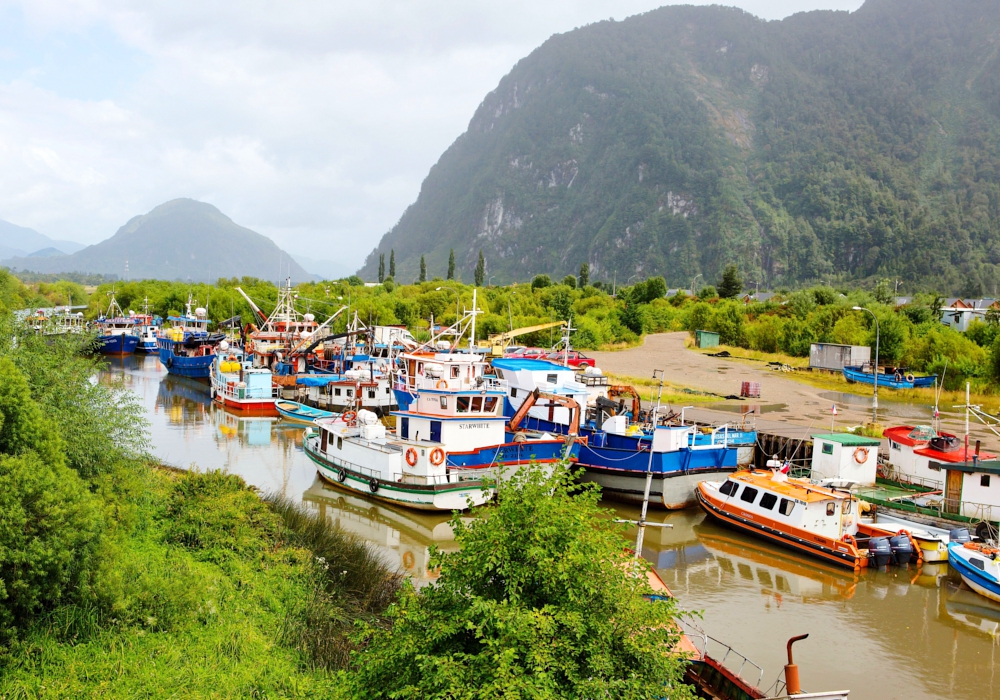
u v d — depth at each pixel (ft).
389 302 395.96
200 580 67.46
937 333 279.49
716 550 103.60
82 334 99.96
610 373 250.16
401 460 116.37
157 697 50.42
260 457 152.05
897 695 64.69
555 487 46.16
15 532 51.93
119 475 82.64
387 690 39.75
